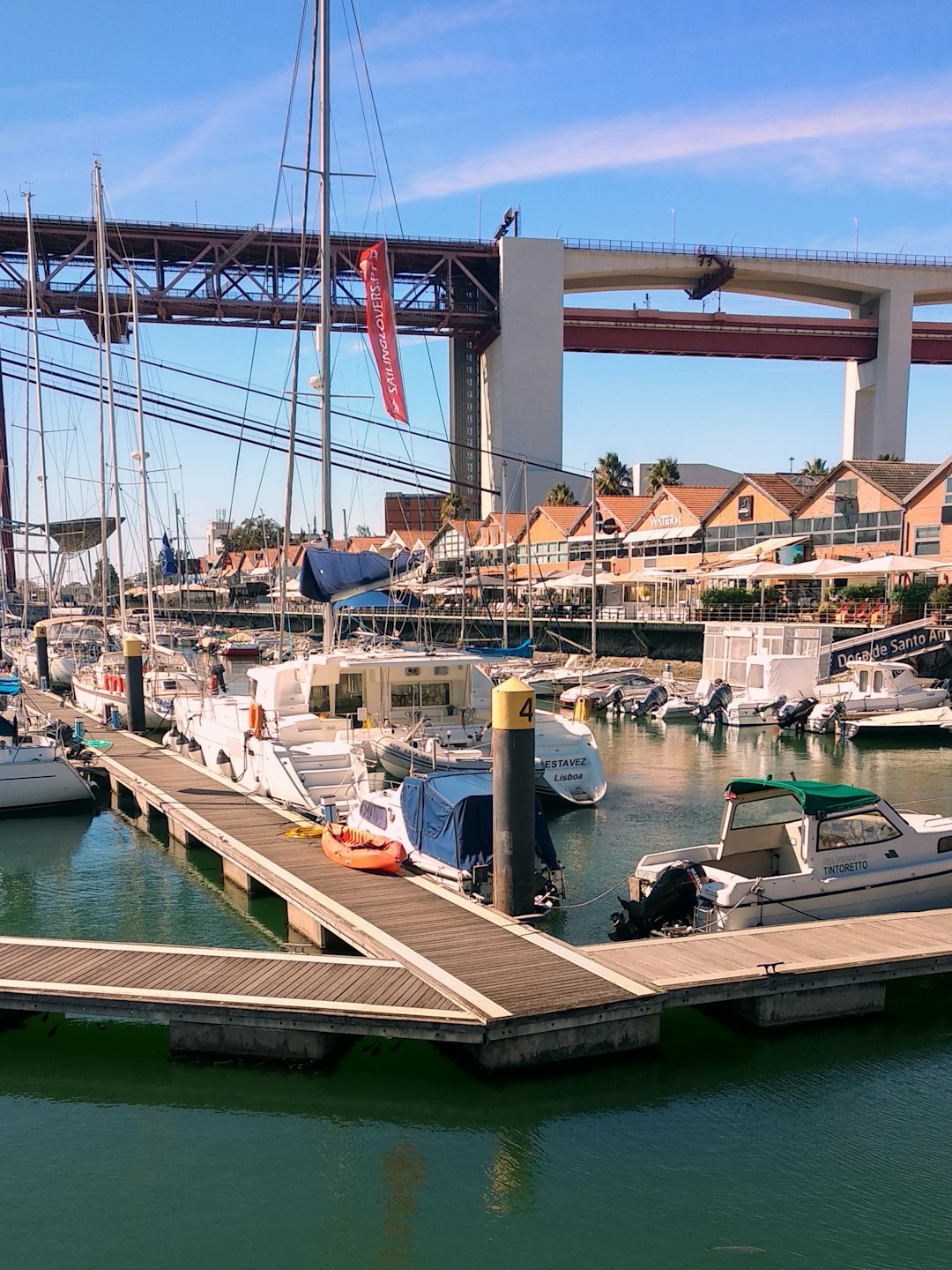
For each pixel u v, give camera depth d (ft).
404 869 51.34
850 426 387.55
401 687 74.23
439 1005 33.99
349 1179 29.73
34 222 310.86
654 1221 27.63
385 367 79.20
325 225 77.25
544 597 238.07
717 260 357.61
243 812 64.80
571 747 77.97
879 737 113.50
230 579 361.51
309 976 37.11
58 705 127.75
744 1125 31.96
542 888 47.34
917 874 46.37
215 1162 30.63
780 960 38.14
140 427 130.41
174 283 326.65
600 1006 33.88
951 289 367.66
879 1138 31.32
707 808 78.43
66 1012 35.45
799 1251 26.37
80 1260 26.37
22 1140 31.86
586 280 370.94
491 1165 30.27
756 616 167.22
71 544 155.43
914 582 151.43
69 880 60.39
